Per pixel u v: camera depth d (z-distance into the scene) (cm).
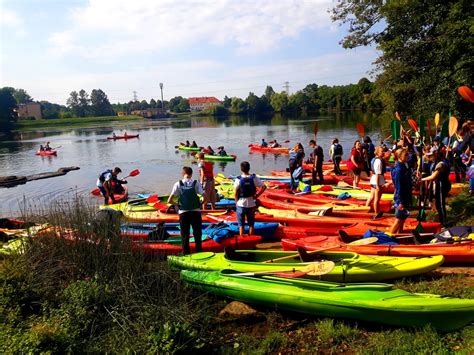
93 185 2048
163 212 1156
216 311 596
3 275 588
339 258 682
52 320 511
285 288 573
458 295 562
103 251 674
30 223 835
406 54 2194
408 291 590
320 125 5747
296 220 1001
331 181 1625
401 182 763
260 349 486
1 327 489
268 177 1755
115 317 530
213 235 840
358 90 8881
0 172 2661
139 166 2673
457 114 1997
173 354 455
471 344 450
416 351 446
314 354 474
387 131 3744
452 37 1861
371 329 519
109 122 12150
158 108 18238
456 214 951
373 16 2306
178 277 655
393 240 743
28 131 8781
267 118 9656
